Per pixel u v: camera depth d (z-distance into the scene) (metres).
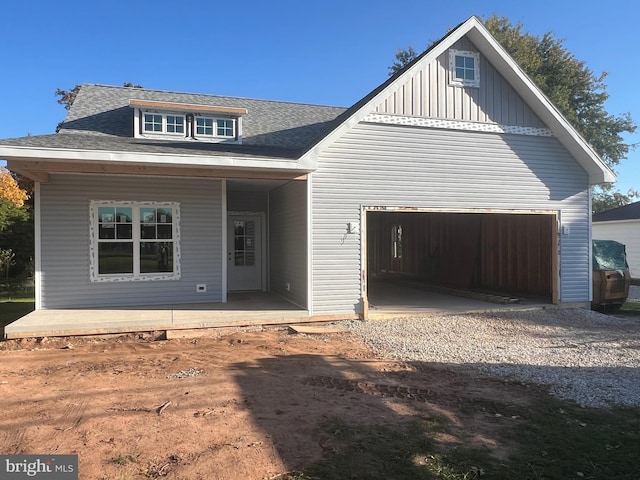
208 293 11.32
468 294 14.02
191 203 11.19
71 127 11.94
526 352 7.75
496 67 11.27
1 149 7.72
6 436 4.20
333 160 10.06
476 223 15.81
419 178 10.66
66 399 5.19
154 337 8.80
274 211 13.27
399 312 10.85
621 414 4.96
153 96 14.77
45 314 9.52
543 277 13.13
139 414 4.76
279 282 12.65
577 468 3.76
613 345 8.28
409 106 10.56
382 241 21.97
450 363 7.07
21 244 19.25
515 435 4.39
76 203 10.34
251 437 4.23
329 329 9.40
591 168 11.88
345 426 4.51
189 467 3.66
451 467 3.73
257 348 7.89
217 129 12.88
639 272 20.62
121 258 10.71
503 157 11.37
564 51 29.50
